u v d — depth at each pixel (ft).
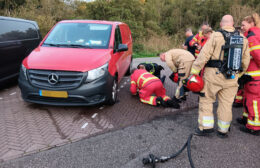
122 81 20.31
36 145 8.95
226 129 9.75
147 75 13.97
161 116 12.26
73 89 10.88
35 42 20.17
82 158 8.21
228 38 8.43
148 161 7.66
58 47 13.33
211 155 8.59
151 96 13.98
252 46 9.34
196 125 11.26
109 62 12.35
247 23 10.05
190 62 13.02
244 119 11.20
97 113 12.32
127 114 12.35
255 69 9.69
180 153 8.68
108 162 8.03
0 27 15.52
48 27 43.34
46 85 10.96
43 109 12.60
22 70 11.70
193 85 9.16
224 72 8.67
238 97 13.71
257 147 9.25
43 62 11.31
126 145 9.16
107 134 10.02
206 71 9.23
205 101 9.60
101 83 11.44
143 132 10.32
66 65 11.03
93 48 13.37
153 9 108.37
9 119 11.22
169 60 13.48
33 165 7.77
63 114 12.01
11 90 16.26
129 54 21.45
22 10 44.57
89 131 10.24
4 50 15.64
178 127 10.96
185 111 13.16
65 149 8.75
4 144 8.94
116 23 17.16
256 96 9.82
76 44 13.65
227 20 8.79
